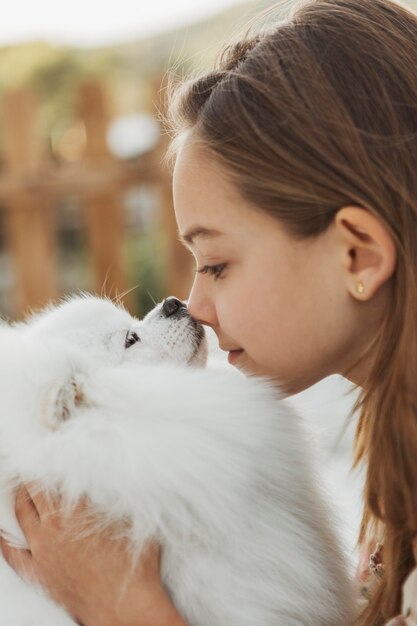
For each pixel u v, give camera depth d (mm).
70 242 6609
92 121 4152
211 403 1673
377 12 1563
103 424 1613
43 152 4391
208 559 1592
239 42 1721
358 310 1546
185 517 1568
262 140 1518
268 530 1650
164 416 1629
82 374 1707
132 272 5441
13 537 1656
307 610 1633
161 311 2150
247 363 1765
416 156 1457
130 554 1553
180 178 1642
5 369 1701
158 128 4035
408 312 1458
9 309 5883
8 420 1651
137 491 1554
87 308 2156
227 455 1623
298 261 1535
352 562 1900
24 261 4305
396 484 1474
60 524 1576
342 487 2111
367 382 1554
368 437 1615
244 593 1584
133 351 2057
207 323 1724
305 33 1566
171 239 4070
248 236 1562
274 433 1733
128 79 7449
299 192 1492
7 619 1568
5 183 4230
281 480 1723
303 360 1602
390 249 1459
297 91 1503
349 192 1460
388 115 1458
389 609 1534
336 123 1460
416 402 1465
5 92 4188
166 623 1501
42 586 1589
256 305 1583
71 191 4191
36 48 8023
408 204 1449
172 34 7875
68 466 1585
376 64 1486
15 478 1648
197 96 1686
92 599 1541
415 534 1491
